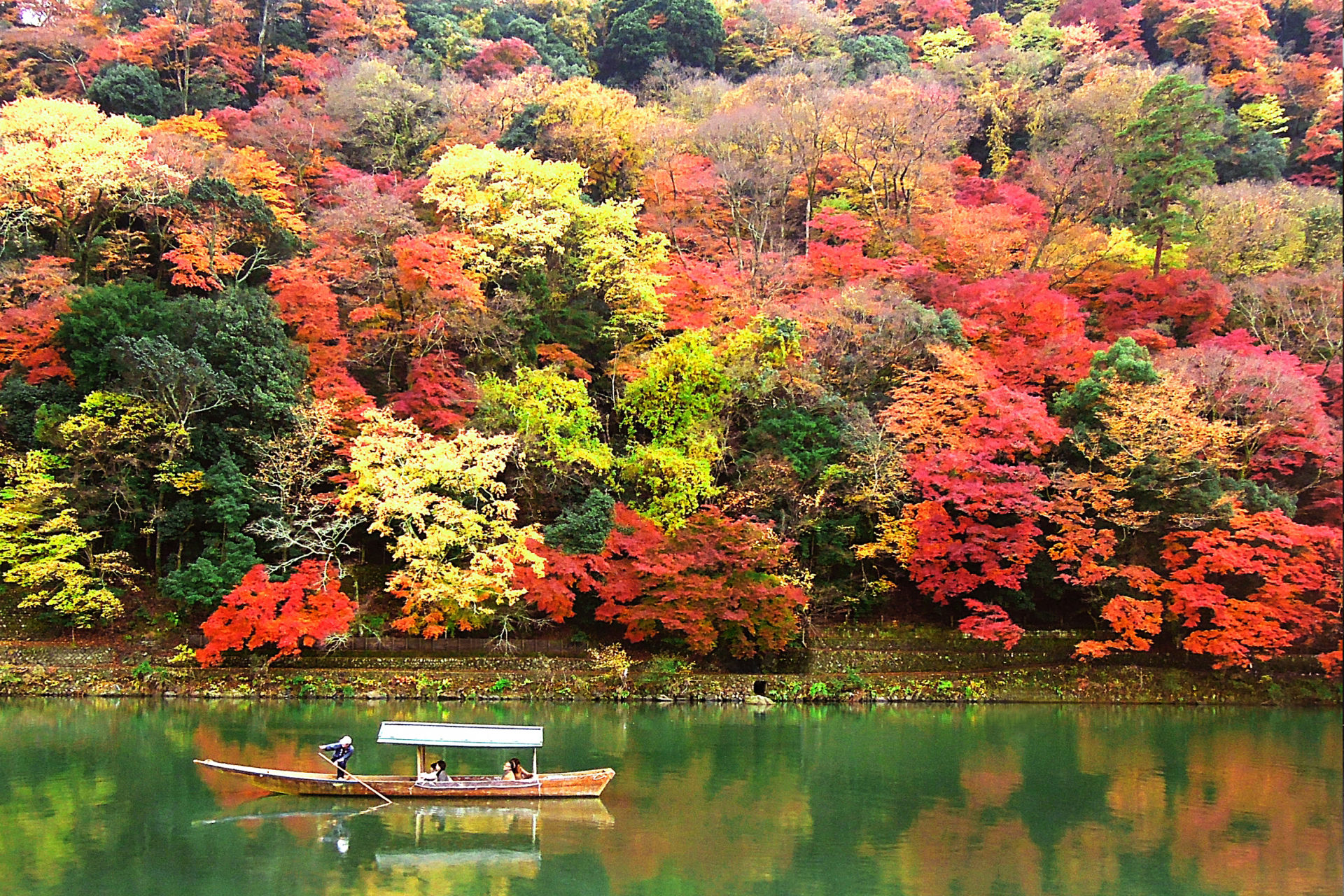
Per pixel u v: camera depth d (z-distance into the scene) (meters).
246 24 71.25
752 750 27.53
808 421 40.88
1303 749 28.95
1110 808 22.27
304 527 37.38
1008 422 37.22
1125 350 39.94
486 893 15.89
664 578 35.94
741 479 40.91
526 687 35.00
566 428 40.81
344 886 16.12
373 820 20.14
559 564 35.56
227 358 37.72
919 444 39.59
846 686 36.44
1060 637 39.03
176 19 67.19
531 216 47.03
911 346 42.72
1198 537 36.84
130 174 43.09
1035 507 36.28
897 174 57.03
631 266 46.62
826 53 77.69
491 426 39.12
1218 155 61.56
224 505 35.19
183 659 34.22
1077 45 73.44
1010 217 50.34
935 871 17.59
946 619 40.47
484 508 36.44
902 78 63.78
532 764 24.53
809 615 38.84
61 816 19.75
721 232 55.34
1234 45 70.69
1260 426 39.25
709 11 77.12
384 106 60.56
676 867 17.53
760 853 18.41
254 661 34.25
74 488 35.91
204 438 37.28
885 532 38.62
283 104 59.22
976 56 73.62
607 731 29.73
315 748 25.91
